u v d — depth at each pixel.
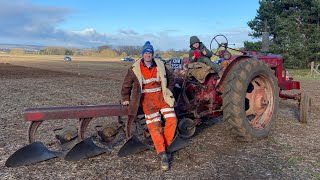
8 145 5.43
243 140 5.59
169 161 4.76
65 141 5.10
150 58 4.74
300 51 31.70
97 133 5.18
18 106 9.04
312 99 11.00
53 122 6.93
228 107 5.34
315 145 5.50
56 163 4.64
